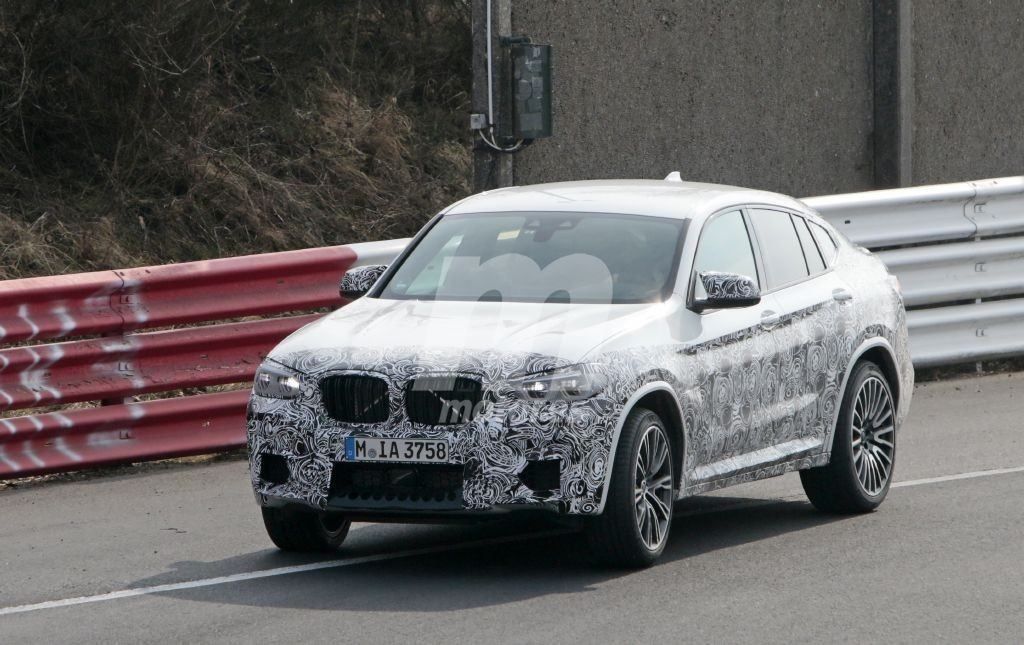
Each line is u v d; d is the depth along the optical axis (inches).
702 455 893.8
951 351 1637.6
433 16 2292.1
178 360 1229.7
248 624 746.2
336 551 923.4
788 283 1004.6
